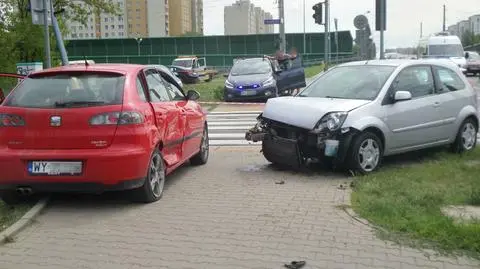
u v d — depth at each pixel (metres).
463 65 35.94
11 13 22.50
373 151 8.05
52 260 4.84
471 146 9.80
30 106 6.23
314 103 8.19
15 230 5.55
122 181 6.11
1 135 6.22
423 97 8.86
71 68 6.61
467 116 9.55
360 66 9.18
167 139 7.06
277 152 8.25
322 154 7.88
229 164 9.06
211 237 5.36
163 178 6.91
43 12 10.70
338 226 5.61
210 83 39.00
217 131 13.62
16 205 6.55
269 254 4.91
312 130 7.82
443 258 4.76
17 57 22.59
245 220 5.88
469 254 4.83
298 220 5.84
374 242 5.14
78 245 5.20
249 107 20.03
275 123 8.38
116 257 4.89
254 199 6.71
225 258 4.82
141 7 73.00
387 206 6.04
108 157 6.01
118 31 72.94
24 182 6.14
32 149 6.15
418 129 8.69
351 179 7.70
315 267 4.61
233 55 64.25
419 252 4.89
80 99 6.20
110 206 6.47
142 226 5.72
